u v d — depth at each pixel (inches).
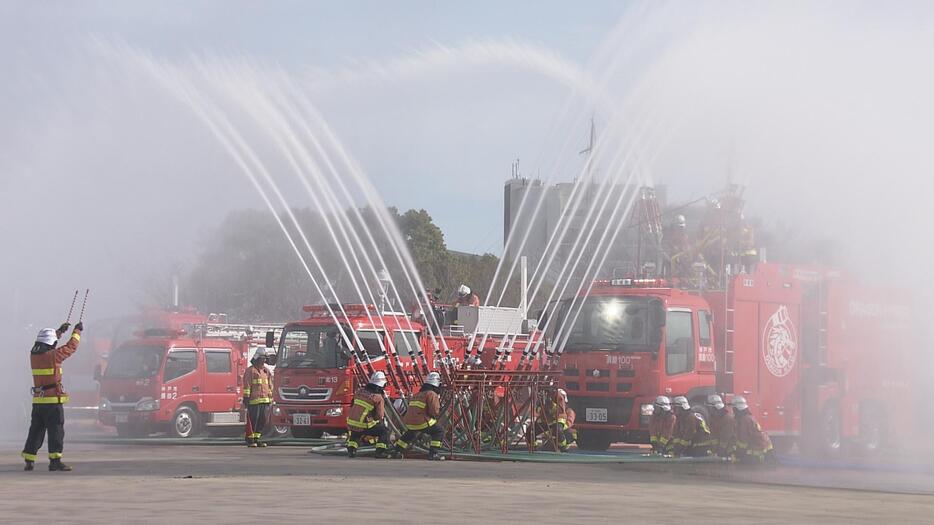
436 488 625.0
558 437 987.3
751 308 1128.2
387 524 454.0
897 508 590.2
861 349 1237.1
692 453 986.1
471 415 932.0
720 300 1116.5
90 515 478.3
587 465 877.2
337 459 891.4
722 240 1161.4
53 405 737.6
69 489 596.4
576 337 1081.4
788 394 1161.4
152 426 1331.2
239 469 759.1
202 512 490.6
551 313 1106.1
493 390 956.0
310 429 1172.5
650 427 1003.9
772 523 493.4
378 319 1176.8
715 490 675.4
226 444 1186.6
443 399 929.5
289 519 466.3
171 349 1321.4
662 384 1045.2
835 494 681.6
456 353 1231.5
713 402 984.9
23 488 601.9
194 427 1337.4
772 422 1143.0
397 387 986.1
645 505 561.0
